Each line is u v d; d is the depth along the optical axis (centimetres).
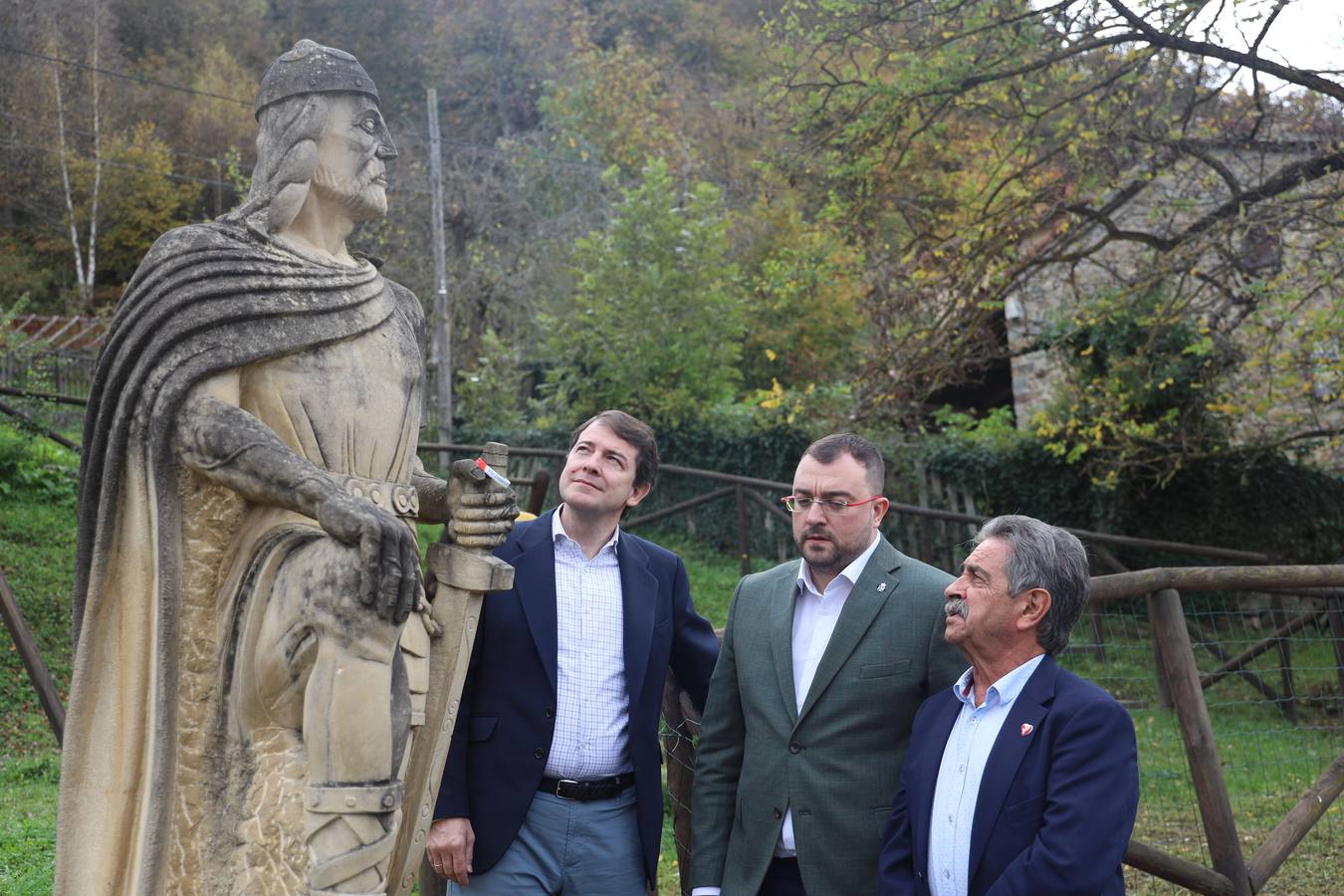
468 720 321
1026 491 1358
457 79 3206
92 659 258
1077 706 260
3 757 753
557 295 2336
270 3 3288
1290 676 808
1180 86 1002
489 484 272
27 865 473
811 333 2045
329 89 269
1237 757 711
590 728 322
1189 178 1040
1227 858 378
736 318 1691
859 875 294
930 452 1388
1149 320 1034
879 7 1008
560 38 3222
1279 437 1205
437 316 1991
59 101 2655
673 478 1499
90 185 2759
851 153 1041
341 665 235
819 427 1405
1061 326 1159
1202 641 968
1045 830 249
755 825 307
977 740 270
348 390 263
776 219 2155
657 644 336
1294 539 1335
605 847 321
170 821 250
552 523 339
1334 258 988
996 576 271
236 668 249
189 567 253
